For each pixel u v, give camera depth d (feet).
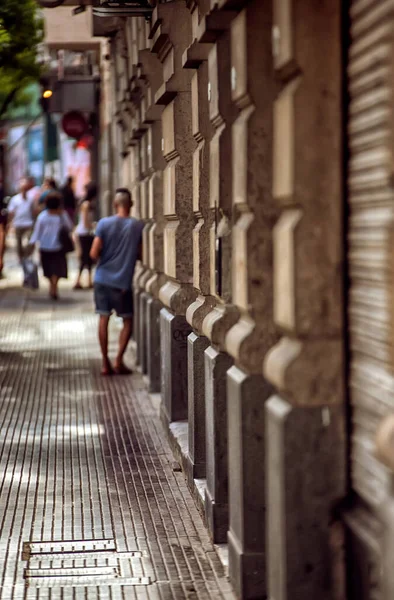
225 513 28.76
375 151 18.71
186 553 28.25
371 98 18.78
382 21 18.12
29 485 34.73
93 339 70.38
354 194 19.95
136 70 49.83
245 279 24.04
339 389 20.81
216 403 28.68
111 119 87.35
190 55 31.58
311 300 20.57
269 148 23.86
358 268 19.90
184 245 38.63
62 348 66.39
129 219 54.90
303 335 20.71
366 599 19.65
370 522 19.77
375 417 19.31
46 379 55.16
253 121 23.76
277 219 23.94
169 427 39.78
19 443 40.70
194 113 33.06
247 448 24.48
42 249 92.84
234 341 24.64
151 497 33.42
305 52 20.29
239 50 24.14
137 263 62.44
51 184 106.73
